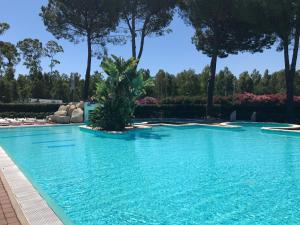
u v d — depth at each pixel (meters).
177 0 28.25
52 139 15.48
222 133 17.92
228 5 25.09
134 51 30.02
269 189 6.92
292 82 23.30
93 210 5.67
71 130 19.30
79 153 11.65
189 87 60.94
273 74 66.12
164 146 13.30
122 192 6.75
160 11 29.30
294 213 5.44
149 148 12.75
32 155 11.27
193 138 15.75
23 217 4.58
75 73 63.44
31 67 59.56
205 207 5.78
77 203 6.06
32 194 5.67
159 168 9.07
